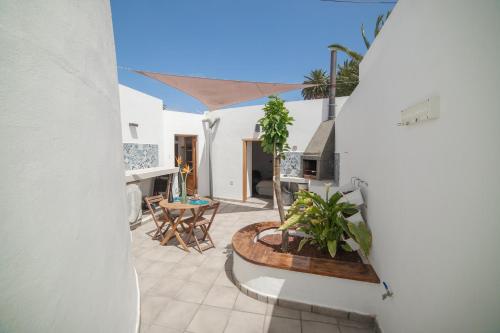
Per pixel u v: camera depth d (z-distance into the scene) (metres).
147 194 8.59
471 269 1.33
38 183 0.86
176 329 3.01
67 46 1.11
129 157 7.84
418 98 1.96
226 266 4.54
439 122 1.64
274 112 4.12
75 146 1.14
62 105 1.04
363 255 3.72
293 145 8.92
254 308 3.38
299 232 4.82
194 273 4.29
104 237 1.47
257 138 9.59
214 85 5.75
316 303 3.29
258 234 4.73
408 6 2.16
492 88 1.18
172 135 9.82
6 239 0.72
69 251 1.02
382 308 2.80
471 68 1.32
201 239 5.86
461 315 1.42
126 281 2.06
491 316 1.22
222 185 10.56
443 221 1.59
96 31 1.53
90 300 1.20
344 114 5.75
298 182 8.19
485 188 1.23
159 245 5.49
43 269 0.85
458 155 1.44
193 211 5.60
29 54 0.85
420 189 1.91
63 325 0.95
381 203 2.90
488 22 1.20
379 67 3.02
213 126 10.62
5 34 0.75
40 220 0.86
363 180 3.84
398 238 2.36
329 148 7.47
